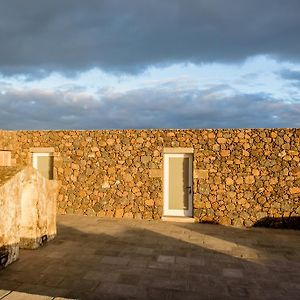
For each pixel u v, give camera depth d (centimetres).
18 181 575
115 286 475
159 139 1003
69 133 1067
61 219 972
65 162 1065
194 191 972
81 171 1052
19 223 585
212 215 960
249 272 548
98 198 1037
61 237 753
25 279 491
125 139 1026
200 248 691
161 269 552
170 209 1012
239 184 953
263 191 941
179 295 450
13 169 591
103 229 848
